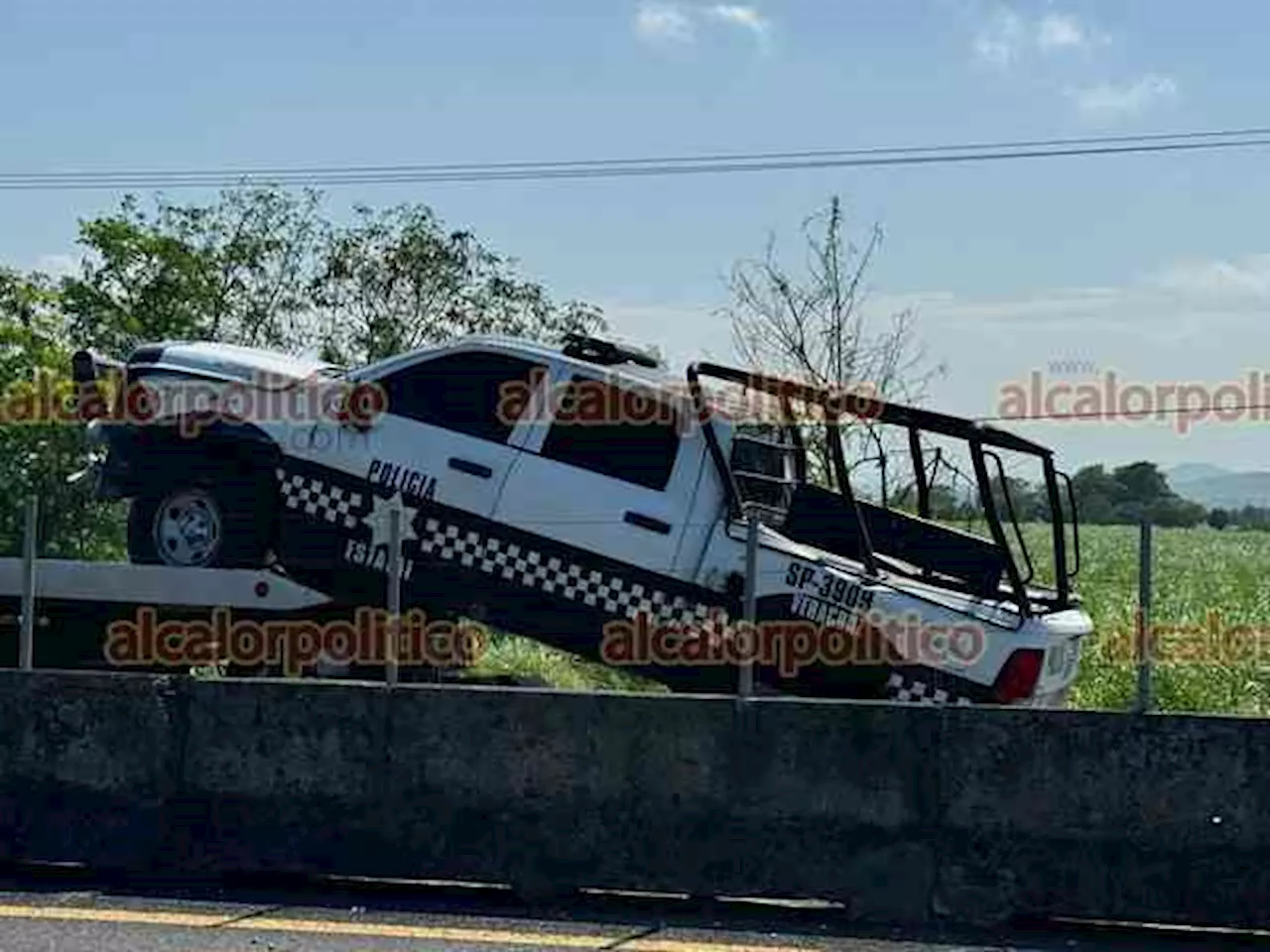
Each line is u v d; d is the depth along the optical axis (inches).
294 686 328.8
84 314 1154.7
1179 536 2394.2
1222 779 299.7
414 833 322.3
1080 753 304.0
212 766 329.7
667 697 317.7
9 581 432.8
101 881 327.0
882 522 469.7
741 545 419.5
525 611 431.2
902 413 428.5
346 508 442.3
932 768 308.2
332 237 1204.5
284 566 444.8
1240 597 1186.6
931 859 306.8
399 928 292.2
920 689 410.0
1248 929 297.3
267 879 327.3
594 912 308.8
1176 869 299.6
